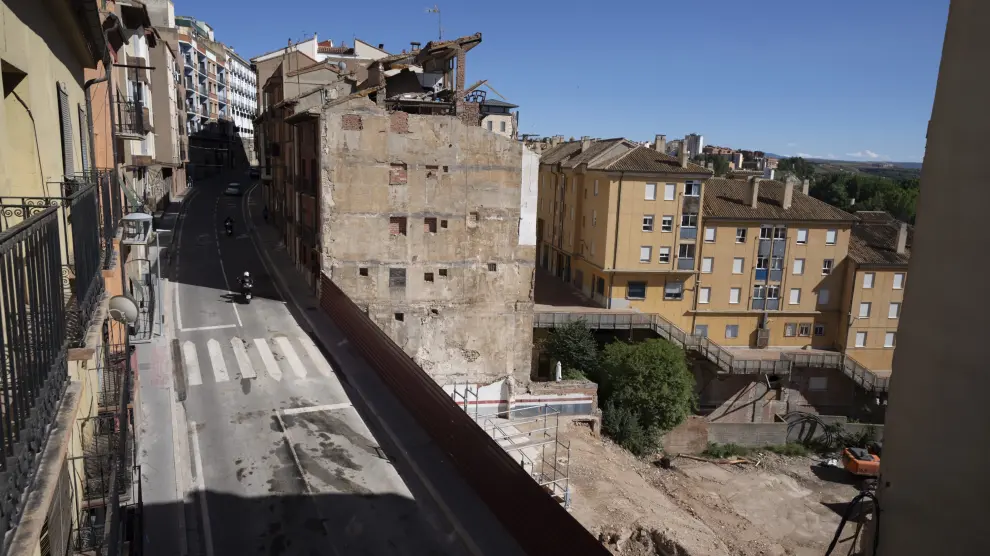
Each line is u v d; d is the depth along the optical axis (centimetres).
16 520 462
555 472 2916
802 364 4841
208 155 10100
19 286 518
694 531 2856
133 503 1286
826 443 4553
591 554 1118
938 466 793
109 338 1561
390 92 4481
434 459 1881
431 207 3819
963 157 766
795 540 3338
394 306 3856
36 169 1013
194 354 2772
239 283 3850
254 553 1474
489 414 3934
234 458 1905
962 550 757
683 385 4016
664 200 4978
